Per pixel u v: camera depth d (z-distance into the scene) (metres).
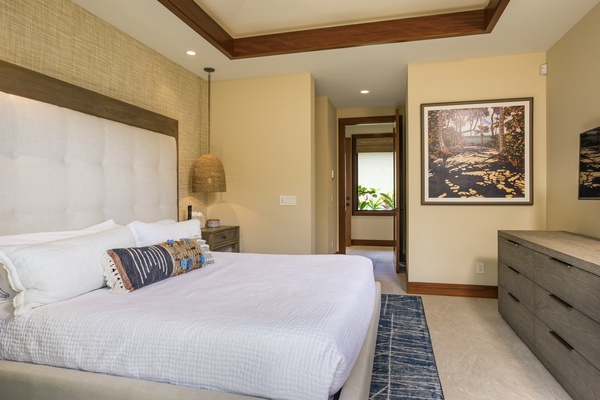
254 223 4.15
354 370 1.42
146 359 1.30
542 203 3.53
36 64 2.24
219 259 2.70
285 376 1.16
